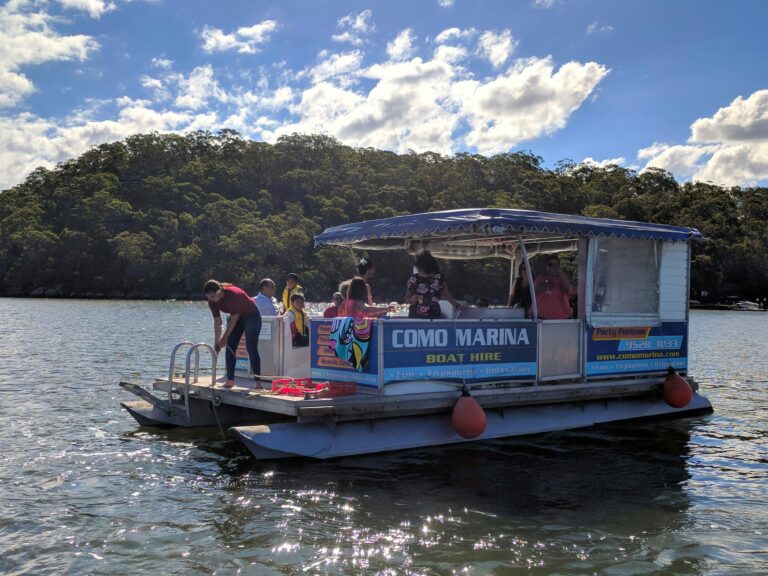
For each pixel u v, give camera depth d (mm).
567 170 158250
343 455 8172
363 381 8508
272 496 6859
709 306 104062
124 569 5176
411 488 7168
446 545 5668
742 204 133625
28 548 5555
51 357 19609
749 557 5523
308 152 153500
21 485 7219
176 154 152375
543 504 6758
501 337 9258
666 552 5598
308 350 10211
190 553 5465
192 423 10031
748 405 12859
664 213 126500
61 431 9812
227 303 9297
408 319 8508
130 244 106625
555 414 10047
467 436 8594
